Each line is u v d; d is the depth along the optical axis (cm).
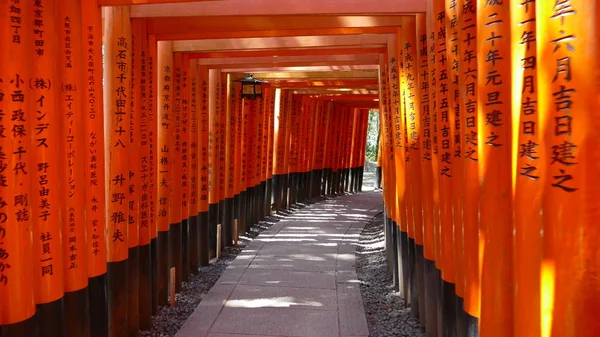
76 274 336
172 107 593
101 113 373
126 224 446
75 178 335
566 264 167
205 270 732
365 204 1520
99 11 370
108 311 435
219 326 490
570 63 164
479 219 241
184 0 367
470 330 270
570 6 163
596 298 161
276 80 947
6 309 264
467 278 272
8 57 264
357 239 970
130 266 466
